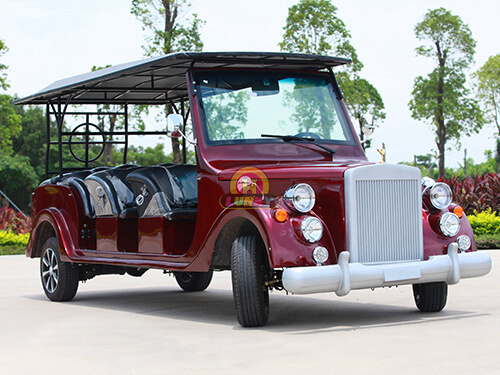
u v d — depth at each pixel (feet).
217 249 17.69
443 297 18.21
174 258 18.83
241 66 19.63
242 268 16.33
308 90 20.10
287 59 19.47
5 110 143.33
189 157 26.66
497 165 167.22
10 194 137.18
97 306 22.45
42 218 25.07
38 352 14.51
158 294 25.84
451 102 147.43
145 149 187.62
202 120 18.57
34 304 23.16
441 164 148.97
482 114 152.56
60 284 23.67
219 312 20.35
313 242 15.66
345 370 11.90
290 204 15.88
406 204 16.79
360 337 14.92
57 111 26.27
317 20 98.07
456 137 151.43
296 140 19.11
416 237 16.88
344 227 16.08
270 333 15.80
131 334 16.55
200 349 14.30
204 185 18.01
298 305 21.07
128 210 21.48
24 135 188.85
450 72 148.56
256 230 17.66
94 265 23.86
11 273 34.22
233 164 18.11
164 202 19.75
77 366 13.04
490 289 23.34
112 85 23.97
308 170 16.56
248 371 12.10
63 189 24.23
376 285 15.99
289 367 12.28
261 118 19.19
